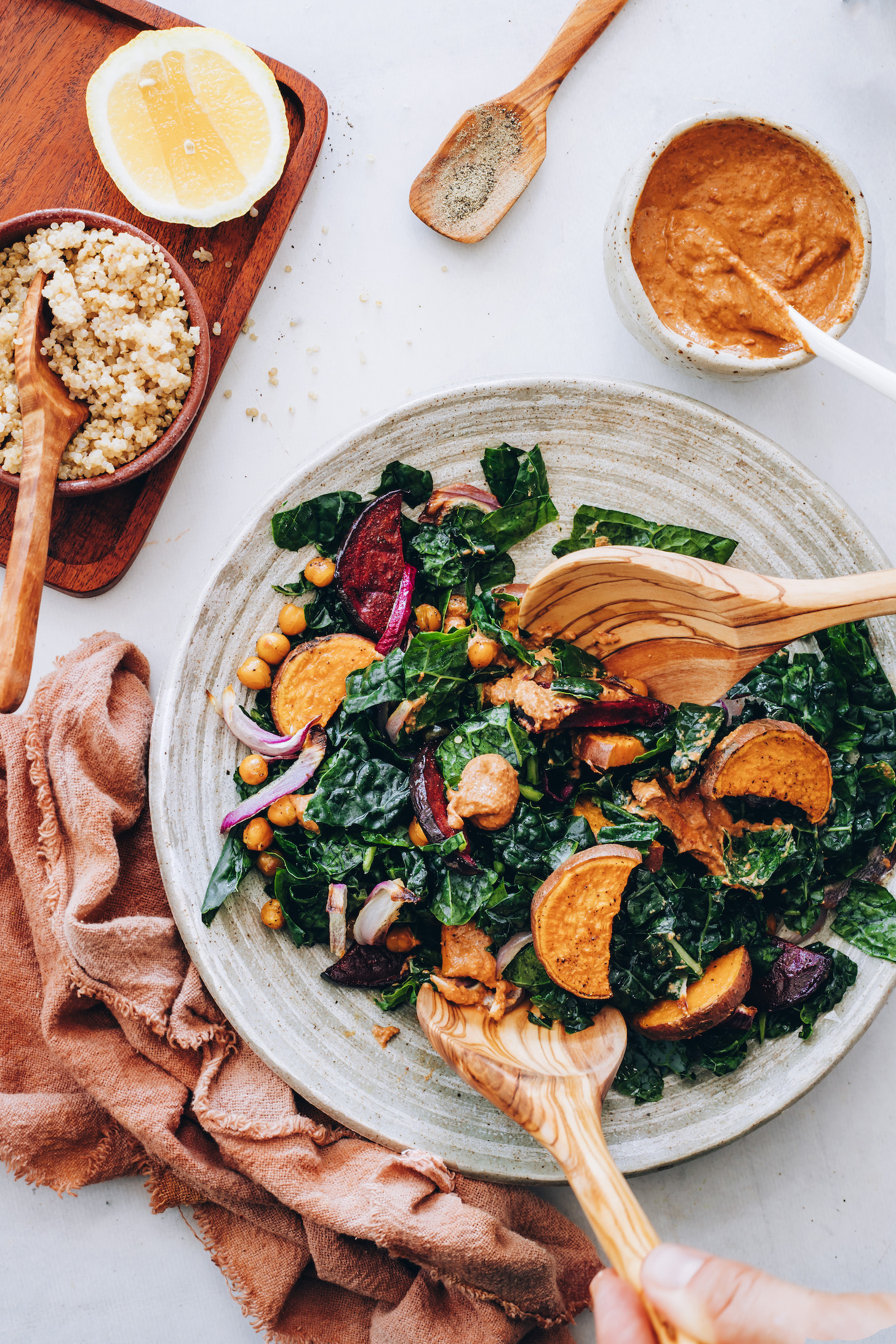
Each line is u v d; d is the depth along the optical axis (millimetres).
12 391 512
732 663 484
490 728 512
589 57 561
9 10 541
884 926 529
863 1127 561
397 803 514
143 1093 514
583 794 519
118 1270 540
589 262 564
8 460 513
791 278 531
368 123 560
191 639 518
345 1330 526
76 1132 522
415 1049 525
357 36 560
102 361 516
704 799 513
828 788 509
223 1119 509
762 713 532
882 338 573
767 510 542
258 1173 507
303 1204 503
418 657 513
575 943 487
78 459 513
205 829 522
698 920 514
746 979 500
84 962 510
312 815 509
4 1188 540
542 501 535
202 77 523
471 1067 466
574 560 476
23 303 514
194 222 528
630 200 515
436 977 509
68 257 518
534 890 506
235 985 515
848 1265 554
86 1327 537
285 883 519
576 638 509
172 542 554
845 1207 557
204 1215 529
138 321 517
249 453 557
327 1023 524
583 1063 487
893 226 572
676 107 564
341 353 560
